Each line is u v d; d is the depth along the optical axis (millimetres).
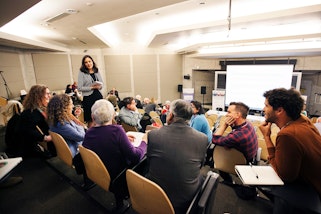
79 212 1707
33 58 7590
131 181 1173
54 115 1942
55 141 1931
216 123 3871
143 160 1621
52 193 1968
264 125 1547
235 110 1954
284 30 5180
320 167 1106
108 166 1504
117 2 3117
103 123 1523
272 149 1429
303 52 5551
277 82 5867
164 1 3061
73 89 7395
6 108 4438
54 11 3613
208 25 4449
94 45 8031
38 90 2291
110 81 9289
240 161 1836
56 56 8133
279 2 3826
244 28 4770
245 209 1740
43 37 6234
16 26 4777
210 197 1222
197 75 9586
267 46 5871
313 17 3680
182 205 1147
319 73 6633
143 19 4902
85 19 4125
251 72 6227
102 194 1940
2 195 1938
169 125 1250
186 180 1137
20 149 2613
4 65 6250
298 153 1103
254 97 6309
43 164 2576
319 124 1797
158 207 1112
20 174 2330
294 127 1169
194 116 2549
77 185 2088
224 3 3846
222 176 2166
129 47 9180
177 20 5039
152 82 9641
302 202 1035
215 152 2006
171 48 9414
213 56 7414
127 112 2994
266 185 1169
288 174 1137
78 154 1746
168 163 1150
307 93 7000
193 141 1179
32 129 2197
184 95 9102
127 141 1504
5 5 2607
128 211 1701
